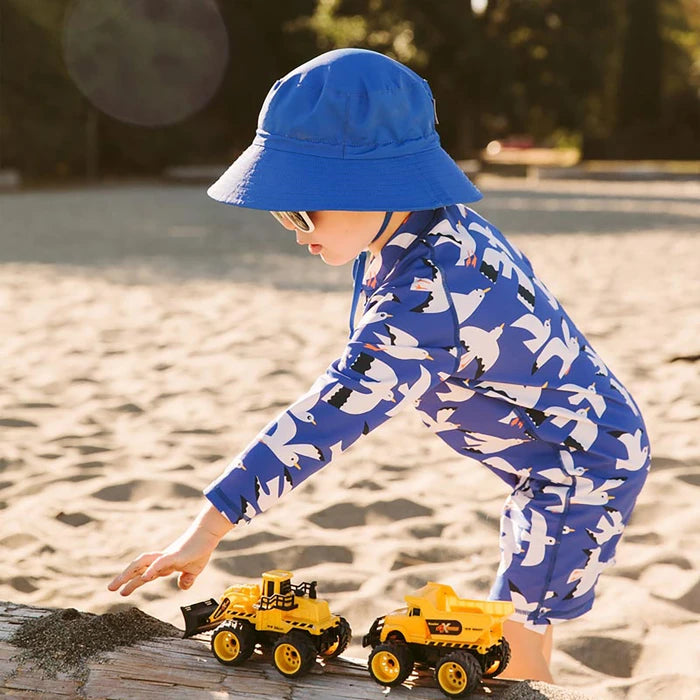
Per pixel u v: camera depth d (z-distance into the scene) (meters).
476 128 40.81
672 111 41.41
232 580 2.93
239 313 7.20
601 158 40.88
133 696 1.64
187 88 28.70
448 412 1.88
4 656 1.76
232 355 5.80
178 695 1.63
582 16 38.72
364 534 3.30
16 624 1.87
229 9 30.78
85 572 2.97
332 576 2.95
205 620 1.79
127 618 1.85
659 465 3.90
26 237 12.55
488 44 36.44
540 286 1.92
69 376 5.28
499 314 1.76
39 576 2.92
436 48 36.62
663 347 6.09
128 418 4.58
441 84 37.38
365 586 2.90
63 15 24.92
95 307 7.41
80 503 3.50
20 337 6.28
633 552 3.15
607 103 44.84
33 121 24.50
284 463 1.65
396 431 4.41
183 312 7.23
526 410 1.86
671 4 46.59
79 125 25.80
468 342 1.73
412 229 1.77
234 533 3.22
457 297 1.72
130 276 9.16
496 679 1.67
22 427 4.39
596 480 1.90
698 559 3.06
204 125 29.86
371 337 1.69
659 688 2.37
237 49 31.03
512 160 44.75
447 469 3.92
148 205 18.69
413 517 3.43
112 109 26.92
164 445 4.17
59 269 9.54
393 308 1.70
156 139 27.92
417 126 1.69
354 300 1.96
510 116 39.09
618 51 43.19
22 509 3.44
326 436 1.66
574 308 7.61
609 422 1.93
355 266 1.97
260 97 32.16
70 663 1.73
